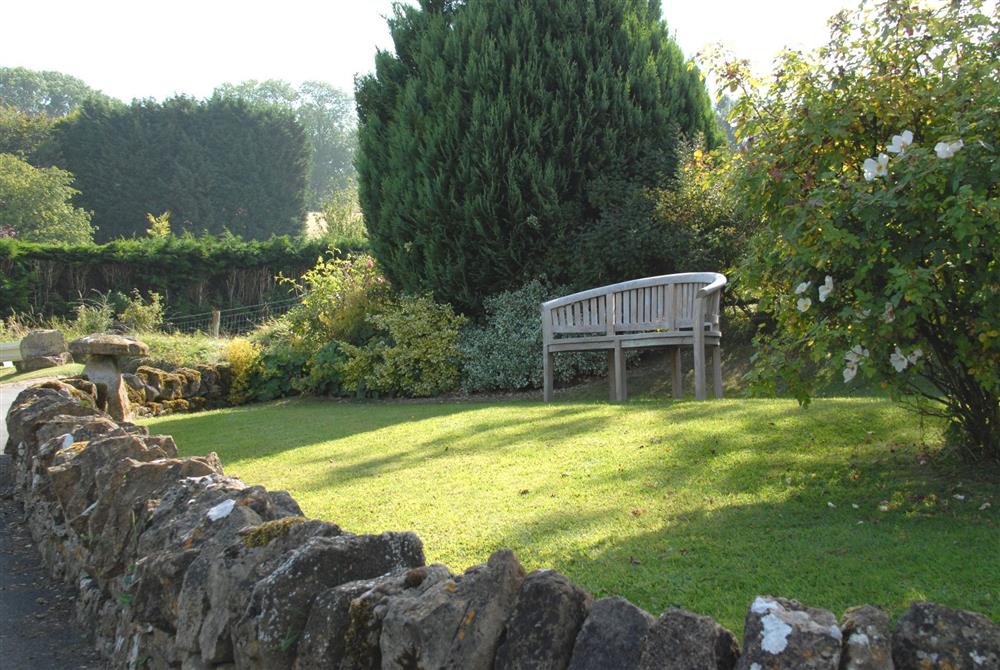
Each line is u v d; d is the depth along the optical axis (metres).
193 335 20.09
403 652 1.99
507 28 12.12
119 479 3.72
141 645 3.05
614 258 10.97
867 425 5.64
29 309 21.70
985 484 4.23
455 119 11.81
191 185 43.97
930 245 3.81
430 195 11.78
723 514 4.04
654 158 11.79
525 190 11.61
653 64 12.19
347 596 2.22
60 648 3.69
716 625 1.78
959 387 4.51
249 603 2.44
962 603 2.86
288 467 6.10
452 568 3.51
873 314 3.83
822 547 3.50
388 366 11.52
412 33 13.39
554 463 5.38
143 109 45.06
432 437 6.85
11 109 50.69
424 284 12.23
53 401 6.86
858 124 4.59
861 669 1.58
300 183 47.88
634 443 5.76
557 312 9.86
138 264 23.48
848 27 4.63
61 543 4.62
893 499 4.14
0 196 37.56
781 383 8.75
